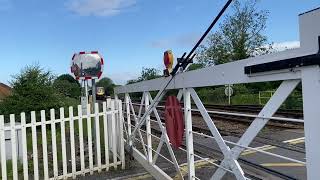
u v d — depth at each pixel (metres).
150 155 6.82
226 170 3.63
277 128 12.59
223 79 3.38
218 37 47.25
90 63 8.98
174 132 5.05
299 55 2.42
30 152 10.14
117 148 8.41
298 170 6.76
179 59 4.29
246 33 46.38
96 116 7.85
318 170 2.37
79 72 9.00
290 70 2.54
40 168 8.46
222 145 3.66
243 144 3.25
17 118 16.72
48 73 18.25
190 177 4.56
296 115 15.84
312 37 2.28
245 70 3.00
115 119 8.17
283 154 8.09
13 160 6.83
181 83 4.45
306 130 2.45
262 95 30.03
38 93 17.05
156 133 12.64
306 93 2.42
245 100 32.91
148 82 6.27
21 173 8.17
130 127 8.52
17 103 16.86
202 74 3.80
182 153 8.63
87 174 7.66
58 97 18.08
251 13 46.19
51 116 7.26
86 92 9.06
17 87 17.23
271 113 2.85
